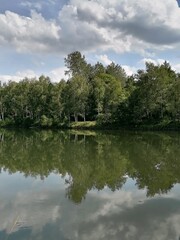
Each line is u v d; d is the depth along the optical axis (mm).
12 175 29812
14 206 19812
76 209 19219
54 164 35750
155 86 95438
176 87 90875
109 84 112438
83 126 105750
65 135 80062
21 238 14867
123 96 109812
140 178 28219
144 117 100125
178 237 15289
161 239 15039
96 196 22250
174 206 19828
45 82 125000
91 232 15711
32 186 25422
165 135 74875
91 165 35000
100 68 150000
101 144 56000
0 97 133125
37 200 21219
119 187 24938
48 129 110938
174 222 17141
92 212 18656
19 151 47438
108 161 37500
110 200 21219
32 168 33469
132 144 55438
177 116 91562
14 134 86812
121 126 100438
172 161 37344
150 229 16109
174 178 28141
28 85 125875
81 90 108875
